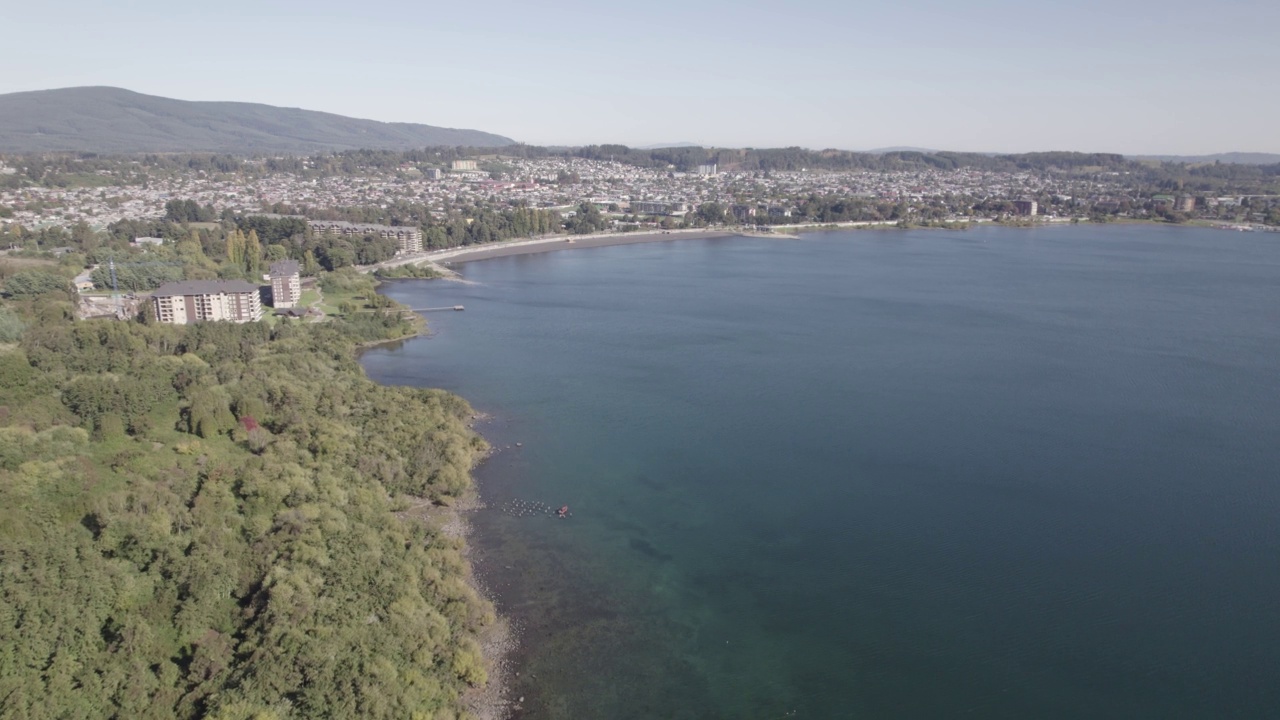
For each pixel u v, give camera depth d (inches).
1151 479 6117.1
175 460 5369.1
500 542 5211.6
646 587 4726.9
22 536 4001.0
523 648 4163.4
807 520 5511.8
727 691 3878.0
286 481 5132.9
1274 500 5782.5
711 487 6018.7
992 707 3779.5
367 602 4131.4
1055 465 6373.0
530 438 6978.4
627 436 7027.6
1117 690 3892.7
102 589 3777.1
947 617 4448.8
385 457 6023.6
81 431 5315.0
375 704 3437.5
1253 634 4298.7
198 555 4148.6
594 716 3703.3
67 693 3255.4
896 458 6520.7
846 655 4141.2
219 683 3462.1
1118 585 4731.8
